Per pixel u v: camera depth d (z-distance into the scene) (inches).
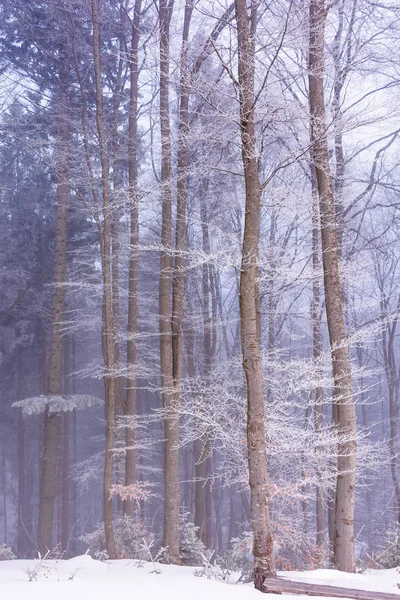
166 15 530.9
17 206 1099.3
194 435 498.0
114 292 695.7
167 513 490.0
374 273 857.5
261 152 317.7
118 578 290.4
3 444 1274.6
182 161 497.7
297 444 403.2
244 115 302.5
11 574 311.9
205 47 419.8
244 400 474.3
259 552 257.3
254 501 262.8
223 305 1027.9
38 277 1109.1
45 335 1158.3
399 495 919.0
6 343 1063.0
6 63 829.8
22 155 1081.4
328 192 400.2
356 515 1087.0
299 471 454.3
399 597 239.5
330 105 399.5
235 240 474.3
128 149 693.3
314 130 373.4
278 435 409.4
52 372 748.0
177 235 541.3
